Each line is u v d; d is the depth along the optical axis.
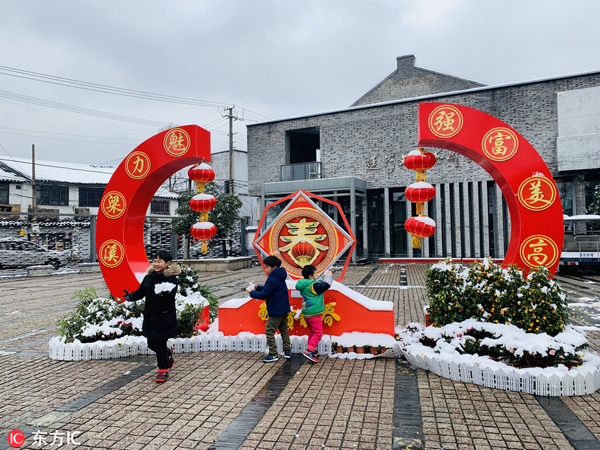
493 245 19.23
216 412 3.91
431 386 4.42
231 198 21.61
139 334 6.03
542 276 4.77
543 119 18.00
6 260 19.78
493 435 3.36
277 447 3.26
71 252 23.39
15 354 6.09
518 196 5.36
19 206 29.09
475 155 5.71
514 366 4.48
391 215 21.48
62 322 6.08
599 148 16.88
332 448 3.22
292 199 6.27
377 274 15.95
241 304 6.09
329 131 22.39
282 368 5.11
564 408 3.83
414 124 20.52
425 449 3.17
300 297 5.93
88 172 34.16
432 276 5.32
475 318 4.89
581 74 17.39
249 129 24.38
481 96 19.05
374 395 4.21
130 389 4.55
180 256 25.67
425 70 25.27
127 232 6.77
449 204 19.64
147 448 3.30
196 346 5.93
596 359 4.51
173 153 6.52
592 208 17.38
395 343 5.42
